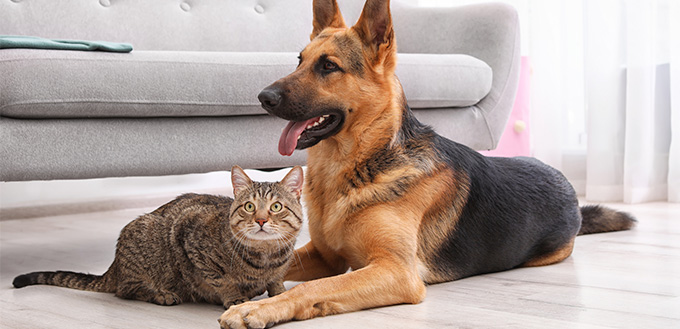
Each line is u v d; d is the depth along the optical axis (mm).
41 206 4949
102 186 5500
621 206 4648
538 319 1980
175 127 3094
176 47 4332
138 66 2934
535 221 2734
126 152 2945
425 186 2396
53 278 2482
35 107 2680
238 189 2111
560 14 5312
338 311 2055
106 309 2156
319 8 2631
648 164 4801
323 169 2432
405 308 2133
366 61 2373
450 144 2637
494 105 4184
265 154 3359
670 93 4871
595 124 4941
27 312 2123
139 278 2252
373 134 2371
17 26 3852
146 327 1938
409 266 2215
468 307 2133
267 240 2064
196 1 4480
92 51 2926
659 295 2250
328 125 2357
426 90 3764
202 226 2129
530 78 5355
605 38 4887
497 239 2613
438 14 4395
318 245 2512
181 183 5828
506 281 2518
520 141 5531
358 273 2119
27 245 3627
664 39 4844
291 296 1976
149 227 2258
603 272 2633
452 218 2494
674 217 4059
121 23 4199
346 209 2330
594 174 4977
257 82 3217
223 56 3213
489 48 4180
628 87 4766
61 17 4004
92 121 2885
